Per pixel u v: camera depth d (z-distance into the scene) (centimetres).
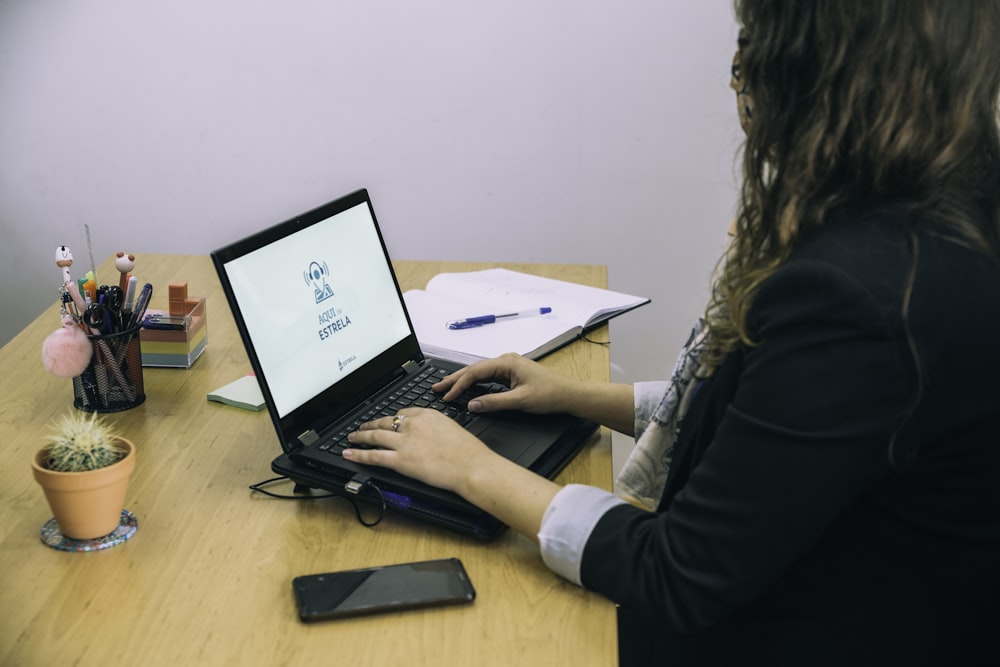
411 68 251
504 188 261
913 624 89
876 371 78
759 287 86
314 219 128
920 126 82
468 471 105
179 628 91
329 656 88
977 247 81
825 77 83
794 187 86
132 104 257
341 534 107
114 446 106
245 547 104
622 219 262
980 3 81
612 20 245
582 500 99
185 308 148
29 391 138
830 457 80
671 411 118
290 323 119
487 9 246
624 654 109
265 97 255
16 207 267
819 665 92
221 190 264
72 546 102
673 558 89
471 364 141
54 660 87
